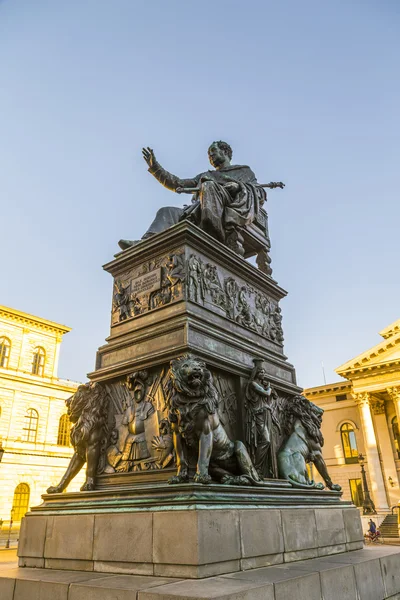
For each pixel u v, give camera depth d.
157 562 3.34
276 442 5.56
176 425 4.12
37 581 3.31
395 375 39.00
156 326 5.04
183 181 7.18
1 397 40.59
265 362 5.79
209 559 3.22
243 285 6.25
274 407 5.77
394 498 38.22
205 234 5.65
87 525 3.92
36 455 40.75
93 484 4.74
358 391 40.22
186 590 2.72
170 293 5.28
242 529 3.59
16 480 39.06
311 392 44.75
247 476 4.26
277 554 3.87
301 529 4.28
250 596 2.71
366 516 33.06
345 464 41.56
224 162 7.73
